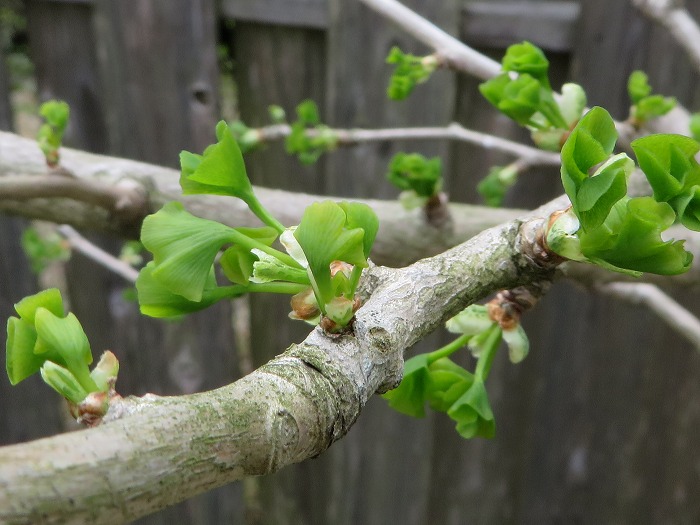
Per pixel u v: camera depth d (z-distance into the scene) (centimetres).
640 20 74
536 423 97
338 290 23
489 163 86
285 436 20
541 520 103
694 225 23
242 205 49
